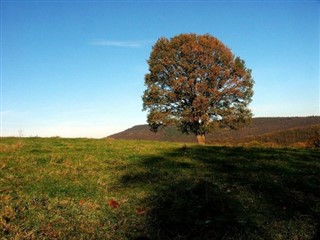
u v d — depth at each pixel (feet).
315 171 48.67
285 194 37.96
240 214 32.09
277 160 56.75
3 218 29.17
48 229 28.14
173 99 164.14
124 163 53.26
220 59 167.32
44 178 42.09
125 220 30.42
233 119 163.63
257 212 32.83
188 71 165.58
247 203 34.96
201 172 46.88
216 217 31.14
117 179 43.27
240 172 47.19
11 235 26.50
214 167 50.37
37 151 61.31
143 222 30.22
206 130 160.97
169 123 163.84
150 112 169.17
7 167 47.21
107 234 27.96
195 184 40.47
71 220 30.01
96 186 39.75
